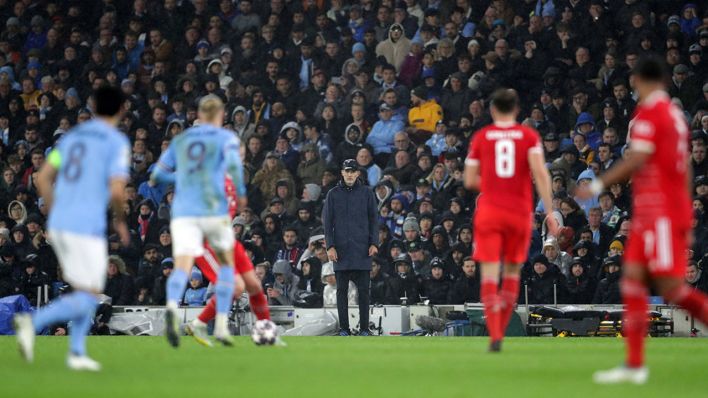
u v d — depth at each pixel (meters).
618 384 25.72
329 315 64.50
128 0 100.25
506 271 37.00
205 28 96.75
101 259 29.02
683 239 26.22
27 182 86.31
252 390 24.14
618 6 84.88
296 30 91.44
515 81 82.88
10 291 69.81
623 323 60.62
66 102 91.56
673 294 26.47
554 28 84.31
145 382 25.98
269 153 81.81
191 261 37.19
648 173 26.09
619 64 80.62
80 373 28.31
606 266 64.56
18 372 28.50
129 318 65.44
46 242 76.56
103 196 28.98
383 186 75.75
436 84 85.12
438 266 67.06
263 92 88.25
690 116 77.00
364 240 59.53
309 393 23.52
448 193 75.06
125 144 29.17
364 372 29.05
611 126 76.62
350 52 90.00
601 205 70.38
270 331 42.06
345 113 84.69
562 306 63.56
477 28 86.94
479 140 36.22
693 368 31.08
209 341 41.88
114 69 95.62
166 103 91.31
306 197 79.00
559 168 73.88
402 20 89.56
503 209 35.69
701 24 83.56
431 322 62.38
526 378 27.33
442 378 27.27
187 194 37.41
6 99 93.50
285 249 73.81
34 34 99.56
